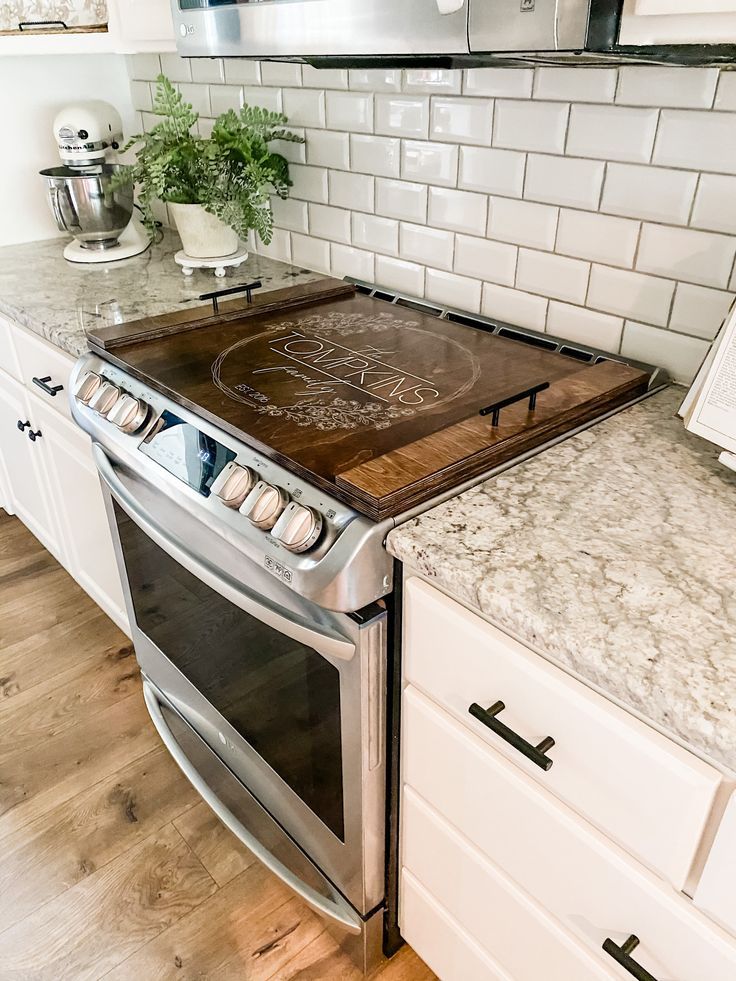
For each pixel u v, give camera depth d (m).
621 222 1.23
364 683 1.00
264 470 1.02
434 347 1.38
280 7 1.05
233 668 1.29
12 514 2.58
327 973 1.35
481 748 0.93
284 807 1.29
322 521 0.93
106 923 1.42
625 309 1.27
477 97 1.36
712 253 1.14
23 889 1.48
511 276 1.43
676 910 0.76
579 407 1.11
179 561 1.23
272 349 1.37
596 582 0.79
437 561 0.83
